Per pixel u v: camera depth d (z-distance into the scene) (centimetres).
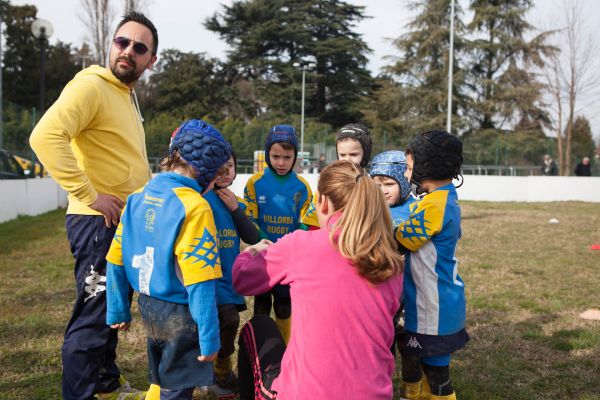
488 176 2017
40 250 784
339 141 338
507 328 457
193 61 4878
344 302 201
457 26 3941
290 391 202
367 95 4812
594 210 1594
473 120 3919
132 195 246
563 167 2541
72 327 274
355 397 198
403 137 2736
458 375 362
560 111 2550
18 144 1361
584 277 657
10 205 1143
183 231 224
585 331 445
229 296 290
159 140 2473
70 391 270
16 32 4447
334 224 210
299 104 4516
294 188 361
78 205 273
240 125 2575
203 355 222
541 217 1375
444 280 271
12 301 516
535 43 3706
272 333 246
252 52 4909
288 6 4950
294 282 211
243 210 306
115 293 249
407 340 277
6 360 371
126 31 275
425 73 4003
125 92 288
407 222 270
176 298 232
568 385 350
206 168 236
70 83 266
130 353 388
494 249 858
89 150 272
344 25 4953
